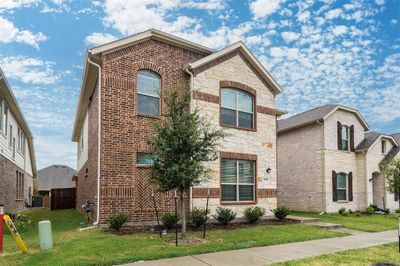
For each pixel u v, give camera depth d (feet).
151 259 25.68
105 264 23.82
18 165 78.43
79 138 82.79
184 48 49.21
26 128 82.69
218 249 29.32
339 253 29.12
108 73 41.83
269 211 53.42
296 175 79.15
